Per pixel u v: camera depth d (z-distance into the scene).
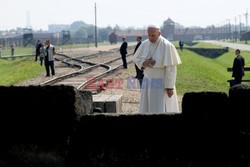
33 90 8.80
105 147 8.66
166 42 13.52
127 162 8.59
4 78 57.12
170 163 8.50
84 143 8.70
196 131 8.51
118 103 21.38
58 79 45.75
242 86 8.38
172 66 13.45
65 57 107.31
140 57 13.84
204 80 50.03
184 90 38.78
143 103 13.89
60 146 8.66
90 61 86.94
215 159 8.37
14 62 100.31
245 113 8.19
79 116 8.82
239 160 8.14
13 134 8.85
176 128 8.59
